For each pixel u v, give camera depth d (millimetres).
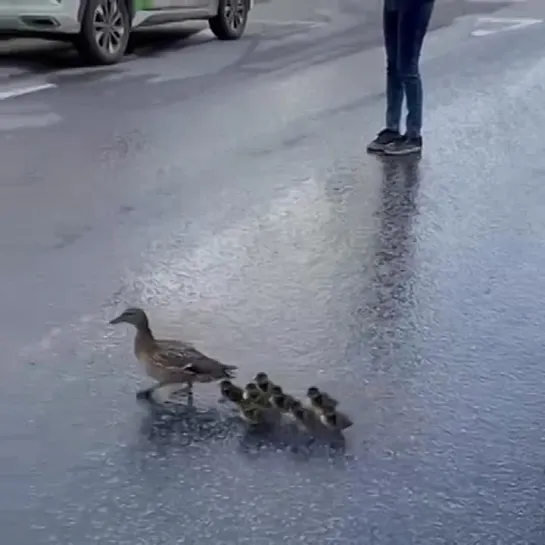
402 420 6480
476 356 7449
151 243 9797
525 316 8219
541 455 6090
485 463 5992
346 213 10914
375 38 24766
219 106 16391
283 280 8906
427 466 5953
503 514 5492
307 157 13312
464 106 16953
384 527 5371
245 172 12484
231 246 9766
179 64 20359
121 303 8320
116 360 7277
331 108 16469
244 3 24422
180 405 6629
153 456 6039
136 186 11742
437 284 8906
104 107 16031
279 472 5883
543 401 6762
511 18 28625
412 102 13539
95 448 6117
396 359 7387
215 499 5617
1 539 5262
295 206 11125
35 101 16312
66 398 6719
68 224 10320
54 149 13352
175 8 22000
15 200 11086
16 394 6762
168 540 5258
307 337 7742
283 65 20625
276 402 6434
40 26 19031
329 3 32062
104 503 5574
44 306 8242
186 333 7750
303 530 5344
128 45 22594
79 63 19984
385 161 13219
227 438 6250
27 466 5918
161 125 14906
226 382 6664
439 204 11359
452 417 6523
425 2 13086
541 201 11578
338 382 7008
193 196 11391
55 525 5383
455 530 5348
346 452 6094
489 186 12156
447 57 21859
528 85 18875
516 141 14578
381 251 9727
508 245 10008
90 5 19328
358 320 8070
